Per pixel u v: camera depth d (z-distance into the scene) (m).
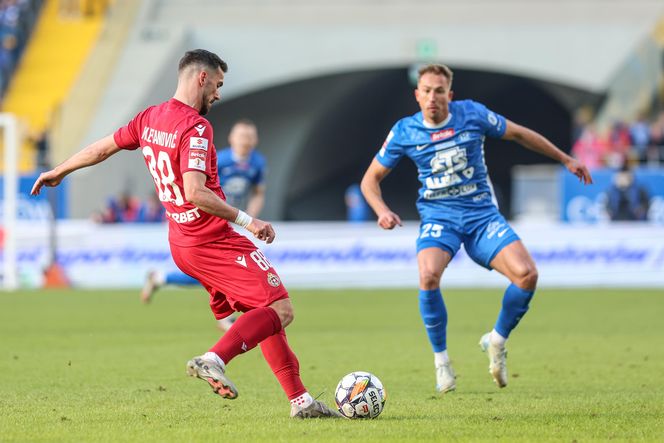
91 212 101.31
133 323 50.25
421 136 28.84
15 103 115.38
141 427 21.83
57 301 63.53
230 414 23.80
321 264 74.94
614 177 81.75
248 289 22.33
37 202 84.19
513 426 21.80
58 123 107.69
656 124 109.50
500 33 115.94
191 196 21.53
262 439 20.12
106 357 36.78
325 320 51.81
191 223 22.47
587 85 114.88
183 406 25.23
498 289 72.50
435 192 29.11
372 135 143.25
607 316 52.94
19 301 63.25
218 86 22.89
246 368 33.91
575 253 73.44
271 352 22.83
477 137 28.80
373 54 117.31
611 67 114.81
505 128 29.03
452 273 75.31
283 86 121.00
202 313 55.81
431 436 20.47
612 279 73.25
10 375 31.89
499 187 153.88
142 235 75.81
